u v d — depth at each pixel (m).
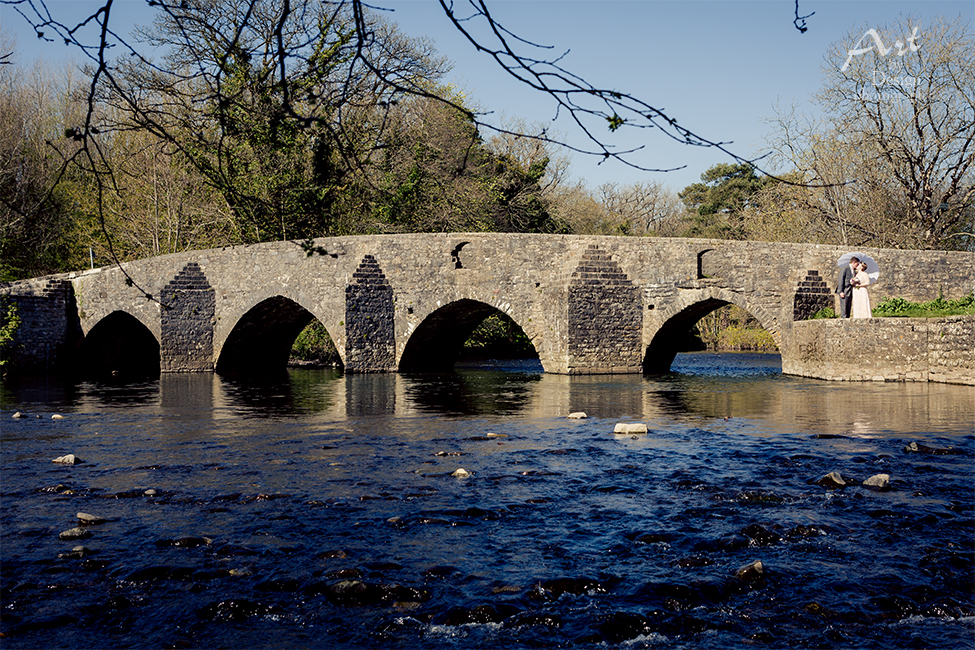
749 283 25.11
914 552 6.13
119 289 31.77
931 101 33.25
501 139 41.97
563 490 8.30
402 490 8.33
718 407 15.89
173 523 7.11
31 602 5.28
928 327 20.59
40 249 38.75
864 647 4.56
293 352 37.88
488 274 27.09
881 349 21.19
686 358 38.34
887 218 36.28
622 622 4.89
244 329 31.12
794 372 24.58
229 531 6.84
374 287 28.11
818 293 24.91
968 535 6.54
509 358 41.97
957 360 19.67
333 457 10.37
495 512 7.38
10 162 33.94
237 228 33.44
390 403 17.58
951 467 9.18
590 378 24.36
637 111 3.00
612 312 25.81
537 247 26.56
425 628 4.87
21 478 9.16
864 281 22.67
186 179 36.12
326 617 5.04
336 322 27.94
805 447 10.71
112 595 5.38
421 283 28.12
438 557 6.12
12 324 30.36
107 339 34.75
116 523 7.14
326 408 16.64
